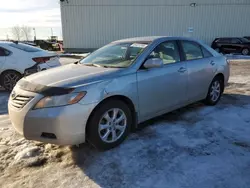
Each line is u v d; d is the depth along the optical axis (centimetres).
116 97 327
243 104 517
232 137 357
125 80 330
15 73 668
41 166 295
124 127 339
